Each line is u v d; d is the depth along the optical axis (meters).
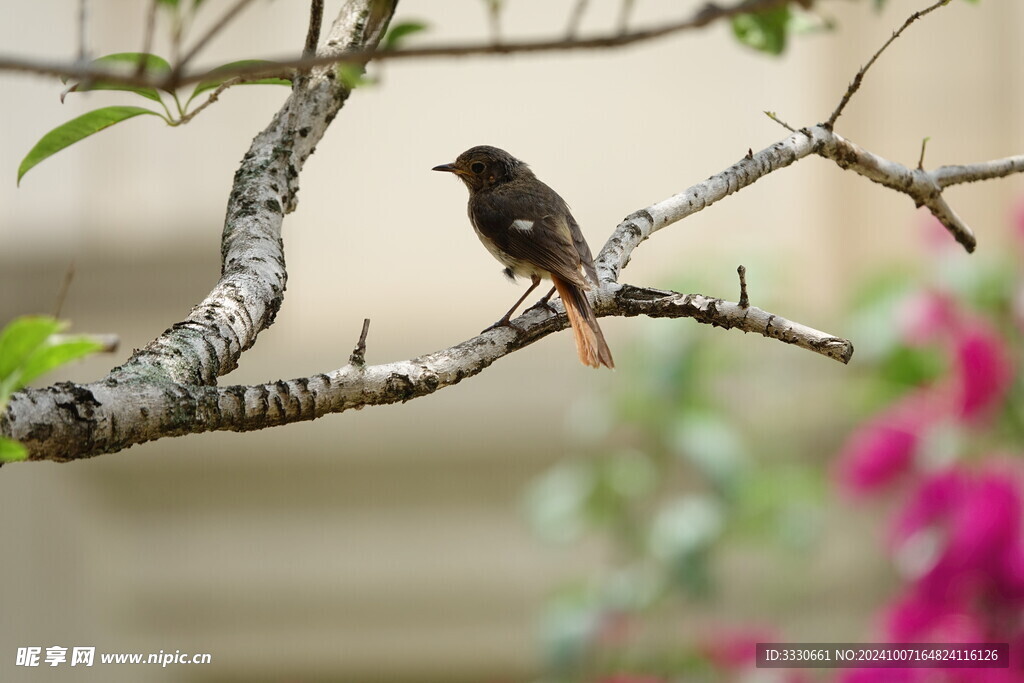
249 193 6.09
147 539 14.75
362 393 4.86
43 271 14.34
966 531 8.56
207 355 4.91
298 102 6.43
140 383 4.40
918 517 8.88
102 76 2.73
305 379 4.74
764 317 5.58
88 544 14.59
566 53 2.97
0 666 14.12
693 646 10.14
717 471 10.13
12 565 14.31
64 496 14.58
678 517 10.21
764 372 11.95
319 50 6.42
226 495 14.80
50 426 4.02
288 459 14.62
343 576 14.77
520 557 14.66
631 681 9.76
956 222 6.99
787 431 11.88
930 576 8.66
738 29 6.90
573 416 13.30
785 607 13.09
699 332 10.41
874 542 12.97
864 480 9.47
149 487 14.73
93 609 14.52
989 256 9.50
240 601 14.82
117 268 14.42
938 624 8.61
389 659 14.85
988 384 8.94
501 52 2.85
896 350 9.72
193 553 14.75
